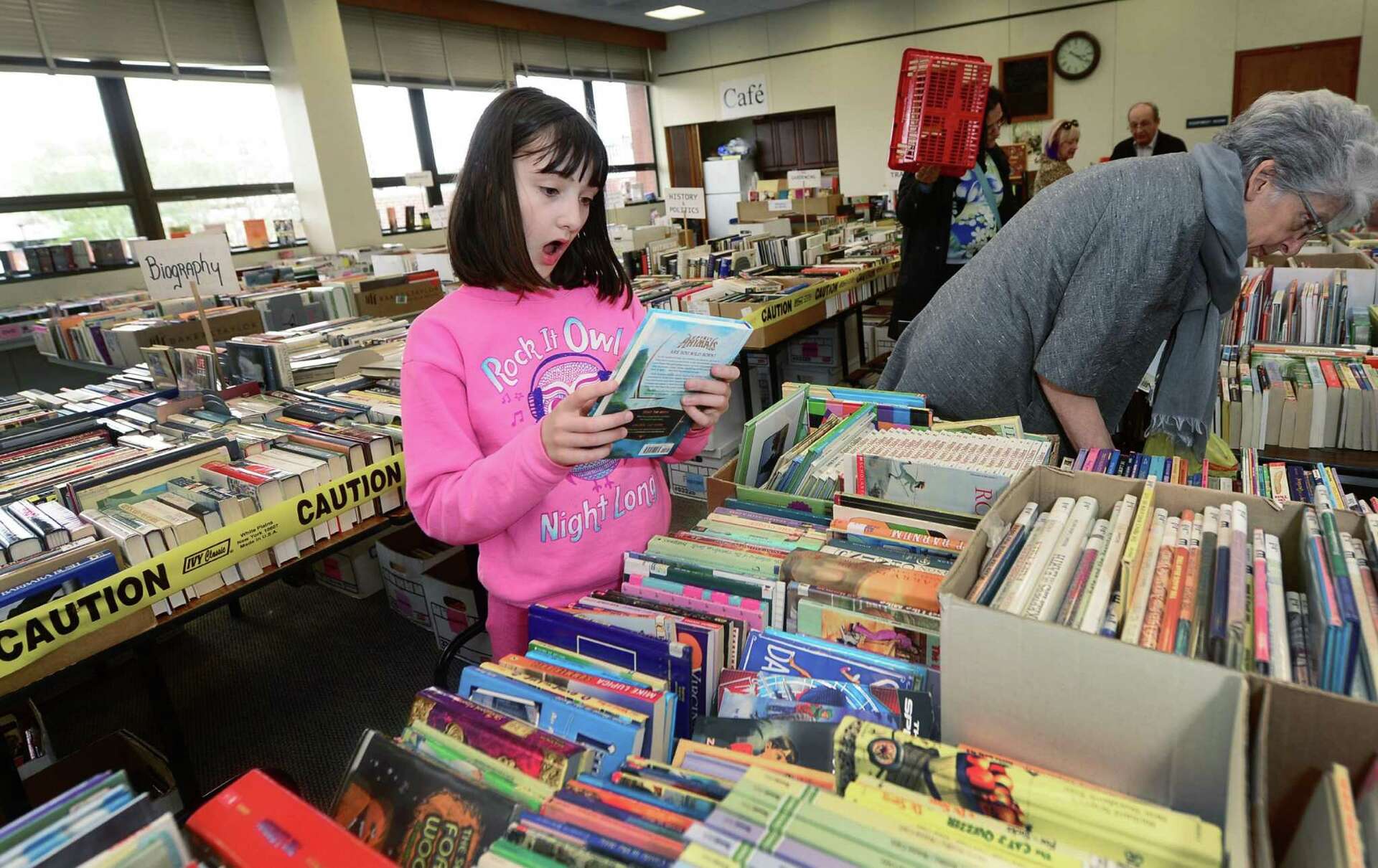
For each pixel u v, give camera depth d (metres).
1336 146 1.13
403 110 7.99
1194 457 1.50
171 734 1.71
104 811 0.54
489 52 8.58
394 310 4.25
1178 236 1.24
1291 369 2.24
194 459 1.85
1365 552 0.69
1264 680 0.53
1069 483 0.90
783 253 5.25
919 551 0.93
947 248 3.66
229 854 0.54
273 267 5.88
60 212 5.59
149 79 5.88
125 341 3.40
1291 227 1.25
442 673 1.83
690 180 11.12
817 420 1.49
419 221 8.12
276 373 2.61
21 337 4.85
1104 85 8.10
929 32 8.88
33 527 1.52
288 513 1.71
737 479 1.31
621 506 1.14
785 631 0.89
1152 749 0.58
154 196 6.02
